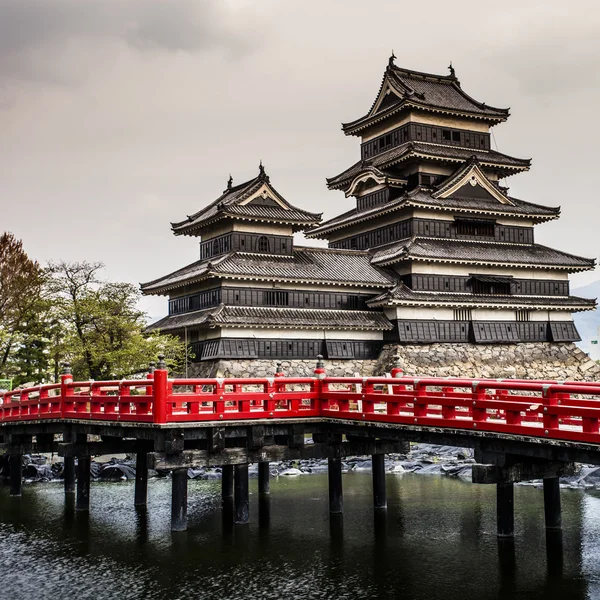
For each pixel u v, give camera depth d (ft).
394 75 287.28
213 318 215.51
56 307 224.12
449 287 257.96
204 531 115.96
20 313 239.09
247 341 225.76
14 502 140.05
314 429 116.67
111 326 214.28
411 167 277.64
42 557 103.14
